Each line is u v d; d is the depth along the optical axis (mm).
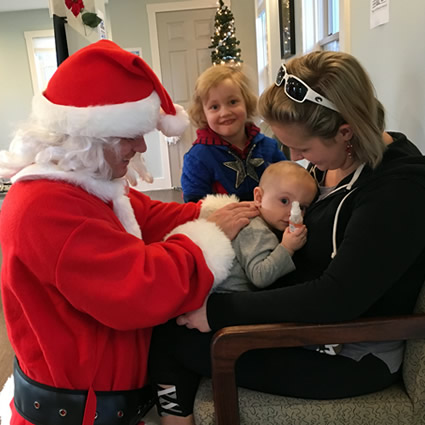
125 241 927
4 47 6664
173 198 5406
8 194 940
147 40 5566
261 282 1062
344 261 896
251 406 978
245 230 1139
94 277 878
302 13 3080
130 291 886
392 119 1438
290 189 1160
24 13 6559
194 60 5625
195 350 1018
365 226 890
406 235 869
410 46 1271
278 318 931
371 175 950
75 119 888
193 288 997
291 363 996
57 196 880
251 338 895
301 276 1086
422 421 975
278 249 1065
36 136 943
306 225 1096
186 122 1143
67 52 2689
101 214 952
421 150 1244
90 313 899
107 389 978
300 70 941
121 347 984
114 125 901
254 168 1923
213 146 1895
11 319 976
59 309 927
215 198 1378
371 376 992
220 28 4113
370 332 900
